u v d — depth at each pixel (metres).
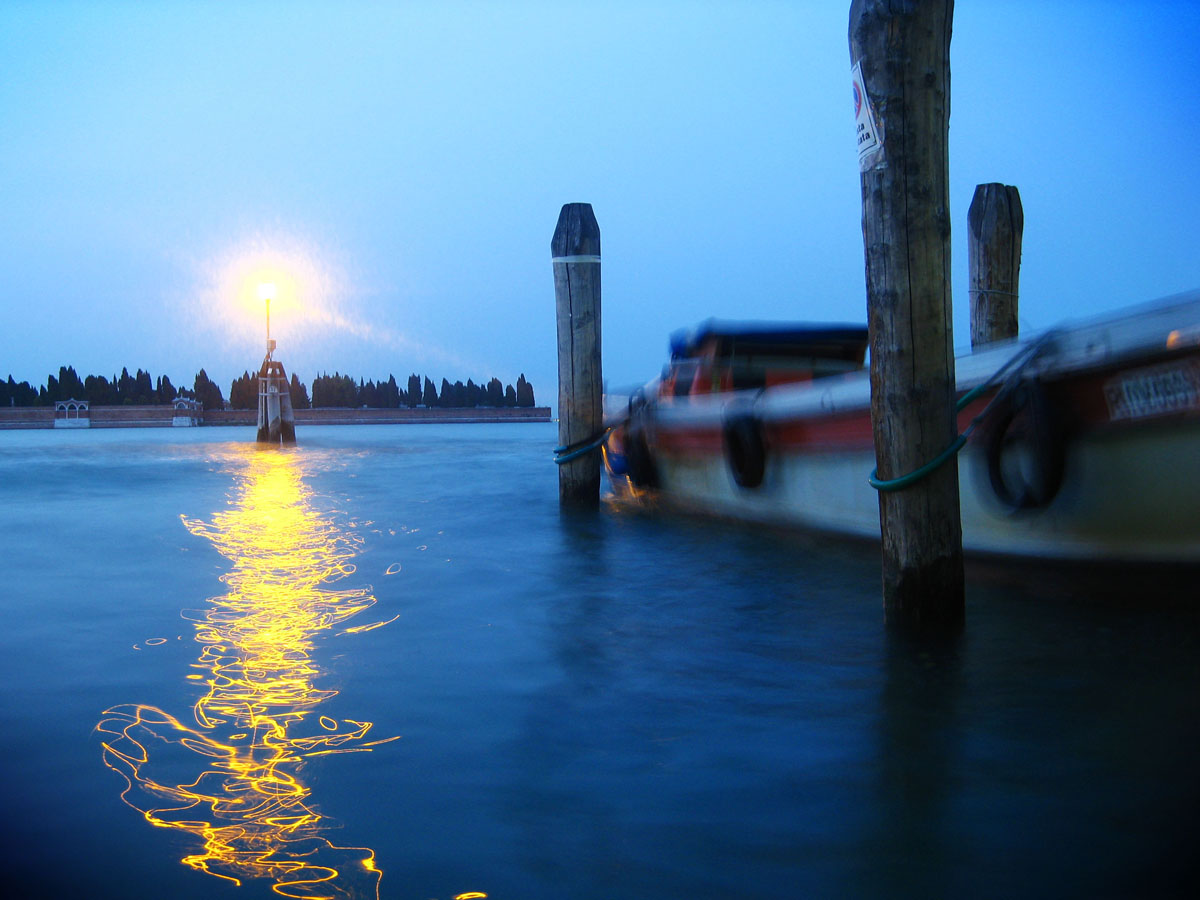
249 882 2.56
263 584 6.77
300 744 3.58
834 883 2.54
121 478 16.05
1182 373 5.08
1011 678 4.34
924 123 4.96
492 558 7.84
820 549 8.22
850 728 3.72
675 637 5.21
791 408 8.23
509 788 3.16
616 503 11.88
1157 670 4.43
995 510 6.38
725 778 3.24
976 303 10.15
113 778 3.27
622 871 2.60
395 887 2.53
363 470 17.81
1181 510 5.35
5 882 2.57
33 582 6.83
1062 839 2.77
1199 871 2.58
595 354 10.50
